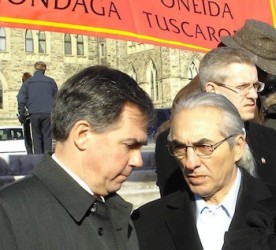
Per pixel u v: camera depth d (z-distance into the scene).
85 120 2.37
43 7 5.14
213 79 3.79
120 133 2.40
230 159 2.90
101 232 2.47
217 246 2.94
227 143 2.86
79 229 2.41
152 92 52.19
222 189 2.98
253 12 6.68
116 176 2.46
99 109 2.36
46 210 2.37
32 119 11.77
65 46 55.12
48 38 54.06
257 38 4.55
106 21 5.49
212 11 6.33
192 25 6.15
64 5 5.25
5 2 4.99
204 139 2.81
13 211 2.31
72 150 2.43
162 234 3.07
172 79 49.97
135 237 2.76
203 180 2.88
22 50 52.53
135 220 3.18
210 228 2.99
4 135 25.95
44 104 11.70
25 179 2.46
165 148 3.74
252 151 3.80
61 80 54.81
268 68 4.51
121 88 2.41
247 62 3.80
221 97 2.92
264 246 2.66
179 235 3.00
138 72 53.12
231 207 2.99
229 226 2.93
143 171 7.56
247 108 3.78
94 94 2.38
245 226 2.90
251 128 3.92
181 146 2.88
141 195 7.41
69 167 2.44
